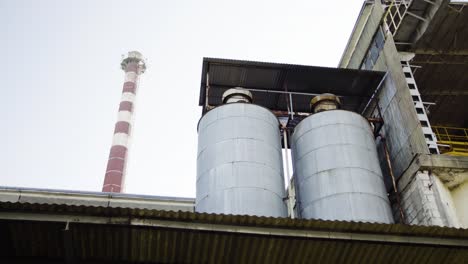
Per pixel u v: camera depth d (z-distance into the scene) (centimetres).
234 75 1920
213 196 1415
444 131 2458
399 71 1880
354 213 1420
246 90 1805
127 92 6412
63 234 914
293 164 1714
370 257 1059
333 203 1456
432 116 2395
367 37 2220
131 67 6806
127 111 6159
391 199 1781
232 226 957
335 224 971
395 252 1055
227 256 1039
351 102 2069
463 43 2053
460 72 2156
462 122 2445
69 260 973
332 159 1555
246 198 1388
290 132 1834
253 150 1514
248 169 1457
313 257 1048
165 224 941
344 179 1497
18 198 1642
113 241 996
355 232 989
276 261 1051
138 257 1034
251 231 958
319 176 1534
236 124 1585
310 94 1995
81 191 1695
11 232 966
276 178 1495
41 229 962
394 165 1805
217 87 1959
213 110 1667
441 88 2239
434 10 1914
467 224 1499
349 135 1623
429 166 1611
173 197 1731
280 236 968
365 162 1565
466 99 2300
